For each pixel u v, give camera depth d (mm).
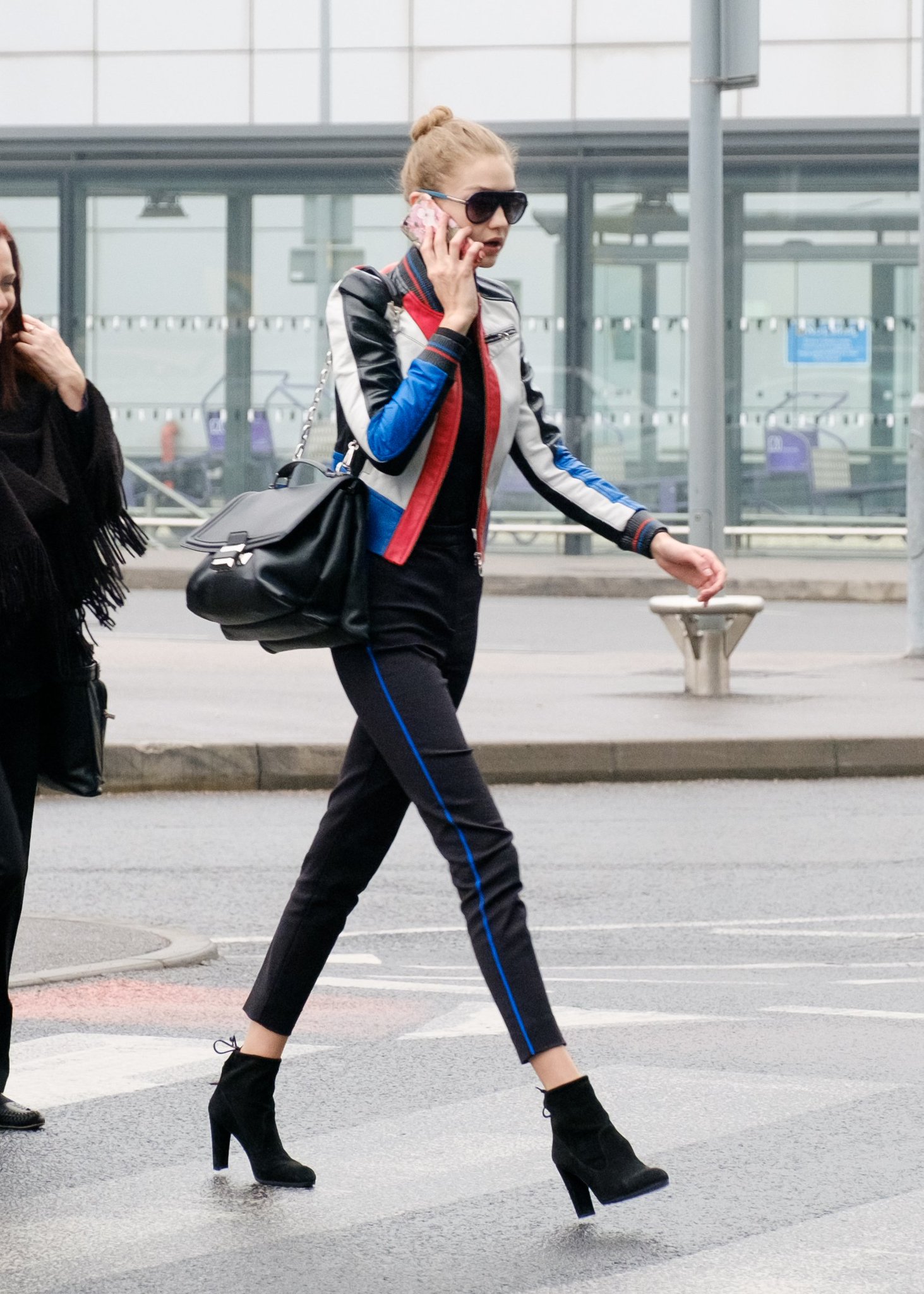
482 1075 7363
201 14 37062
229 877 11703
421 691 5660
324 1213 5824
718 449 19312
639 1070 7379
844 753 15820
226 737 15500
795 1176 6145
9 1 37375
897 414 33250
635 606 29109
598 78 36594
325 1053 7668
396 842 13039
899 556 33406
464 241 5672
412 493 5699
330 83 36969
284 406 34000
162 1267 5383
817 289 33219
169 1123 6742
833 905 10898
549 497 6168
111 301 34031
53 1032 7992
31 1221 5762
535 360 33844
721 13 19203
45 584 6023
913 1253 5480
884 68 36125
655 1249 5508
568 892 11289
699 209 19266
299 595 5598
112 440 6258
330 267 33719
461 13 36656
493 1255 5473
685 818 13898
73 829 13383
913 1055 7625
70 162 33750
